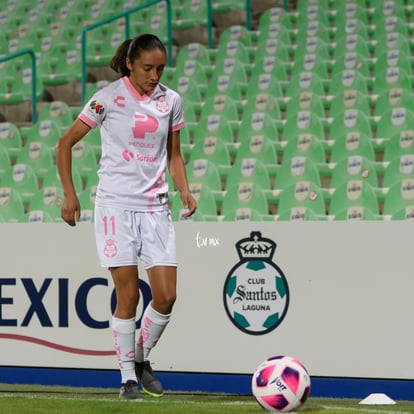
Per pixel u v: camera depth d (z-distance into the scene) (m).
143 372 16.08
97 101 15.55
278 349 18.69
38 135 35.31
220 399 16.86
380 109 32.97
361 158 28.30
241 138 32.72
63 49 45.59
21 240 20.41
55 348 20.08
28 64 45.12
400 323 17.94
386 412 15.02
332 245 18.42
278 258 18.72
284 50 39.34
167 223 15.87
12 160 34.84
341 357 18.30
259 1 46.72
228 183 29.36
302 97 33.88
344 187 26.61
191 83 36.94
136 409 14.72
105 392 18.45
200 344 19.20
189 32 44.69
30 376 20.27
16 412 14.61
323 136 31.86
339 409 15.31
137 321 19.48
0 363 20.50
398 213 24.06
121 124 15.53
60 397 17.09
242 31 41.91
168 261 15.72
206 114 34.62
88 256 19.91
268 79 36.00
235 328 19.00
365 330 18.17
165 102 15.80
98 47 44.62
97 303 19.81
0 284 20.53
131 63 15.41
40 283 20.25
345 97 33.53
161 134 15.70
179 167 16.39
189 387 19.25
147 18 45.22
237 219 25.70
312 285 18.50
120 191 15.56
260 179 29.00
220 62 38.28
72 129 15.66
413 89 35.38
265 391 14.06
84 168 31.88
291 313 18.62
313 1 43.91
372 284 18.14
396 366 17.94
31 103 41.22
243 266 18.98
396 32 39.00
